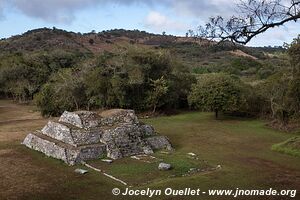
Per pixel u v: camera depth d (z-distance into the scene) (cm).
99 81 4956
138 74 4903
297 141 2938
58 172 2267
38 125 4156
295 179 2156
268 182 2092
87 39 14775
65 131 2727
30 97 7300
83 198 1830
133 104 5041
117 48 5559
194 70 7875
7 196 1836
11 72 7250
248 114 4809
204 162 2522
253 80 6072
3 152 2767
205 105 4525
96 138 2708
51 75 6906
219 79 4544
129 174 2214
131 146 2714
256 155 2775
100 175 2209
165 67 5334
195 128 3975
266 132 3762
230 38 1146
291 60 3806
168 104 5238
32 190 1933
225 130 3862
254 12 1121
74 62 8300
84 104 5234
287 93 3803
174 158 2598
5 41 13612
